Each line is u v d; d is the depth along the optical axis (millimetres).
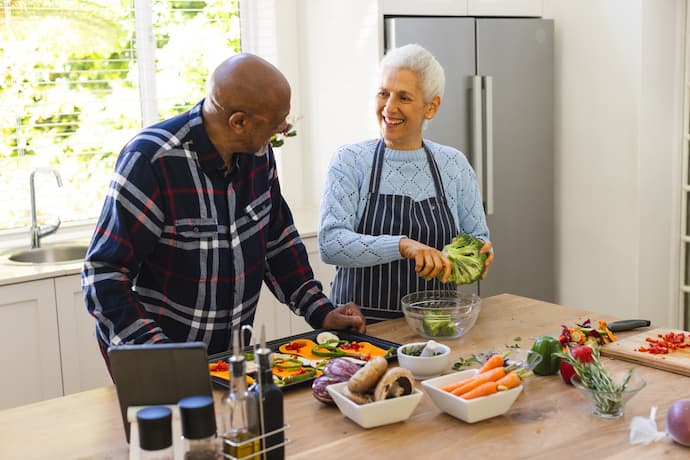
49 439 1481
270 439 1322
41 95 3426
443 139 3586
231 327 1999
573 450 1395
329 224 2252
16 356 2840
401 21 3406
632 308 3754
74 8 3463
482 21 3645
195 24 3826
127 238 1772
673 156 3717
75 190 3561
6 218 3424
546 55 3879
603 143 3783
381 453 1395
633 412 1563
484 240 2428
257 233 2008
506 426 1504
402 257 2141
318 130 3912
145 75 3684
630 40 3596
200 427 1184
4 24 3303
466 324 2039
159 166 1821
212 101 1768
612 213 3787
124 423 1350
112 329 1710
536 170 3932
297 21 3930
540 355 1751
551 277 4070
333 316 2068
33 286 2840
